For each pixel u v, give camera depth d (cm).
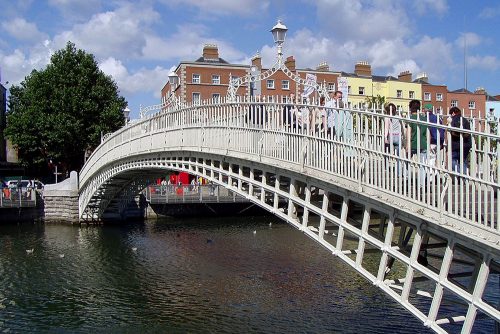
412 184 986
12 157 7288
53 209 4059
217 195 4484
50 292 2059
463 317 988
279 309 1794
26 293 2045
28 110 5244
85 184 3775
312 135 1270
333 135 1203
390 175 1023
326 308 1794
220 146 1741
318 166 1253
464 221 859
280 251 2809
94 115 5362
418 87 5562
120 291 2059
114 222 4034
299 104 1316
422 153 1018
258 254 2733
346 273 2269
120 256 2716
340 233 1220
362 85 5406
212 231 3609
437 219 909
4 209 4003
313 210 1312
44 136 5169
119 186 3612
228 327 1630
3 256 2716
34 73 5512
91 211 3953
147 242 3141
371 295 1934
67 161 5378
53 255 2745
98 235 3425
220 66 5412
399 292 1254
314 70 5241
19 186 4294
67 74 5353
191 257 2680
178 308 1836
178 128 2106
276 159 1415
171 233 3519
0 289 2105
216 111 1786
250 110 1570
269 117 1454
